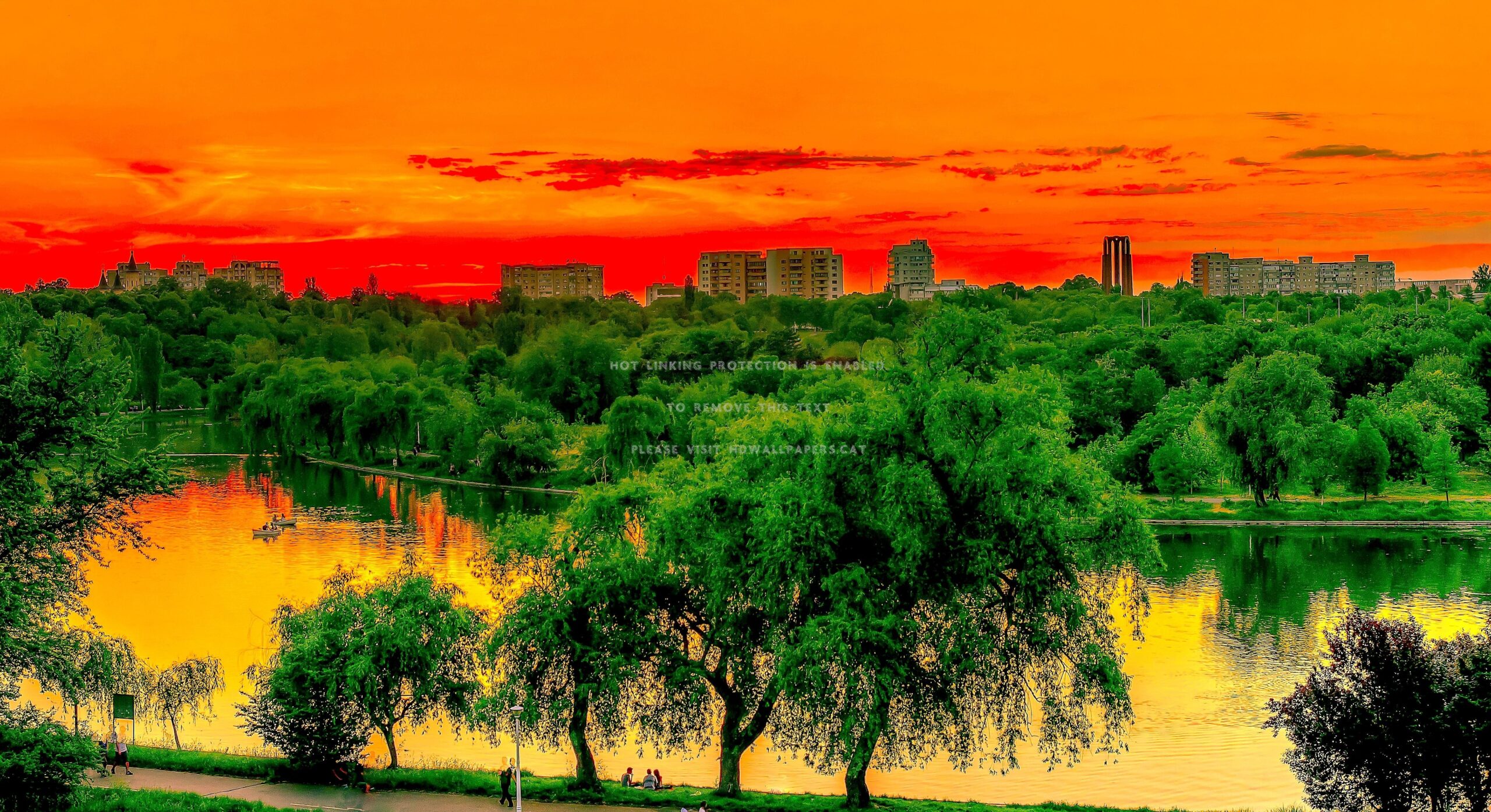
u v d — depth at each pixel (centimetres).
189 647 8594
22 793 4875
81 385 5638
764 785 6462
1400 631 4675
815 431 5494
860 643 5097
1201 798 6019
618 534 5828
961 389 5225
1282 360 14525
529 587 5800
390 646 5950
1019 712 5709
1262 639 8938
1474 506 14225
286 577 10969
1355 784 4716
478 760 6731
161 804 5047
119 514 5812
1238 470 14575
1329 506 14325
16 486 5297
